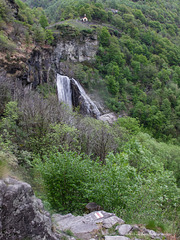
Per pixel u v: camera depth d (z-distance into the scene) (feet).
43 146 49.80
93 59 207.72
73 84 159.74
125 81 216.54
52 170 28.25
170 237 19.72
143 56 253.65
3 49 91.20
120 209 25.21
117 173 25.94
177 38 383.86
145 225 21.39
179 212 27.99
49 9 379.14
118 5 355.77
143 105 203.92
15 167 34.35
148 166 35.27
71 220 21.17
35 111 58.44
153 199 26.76
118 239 17.62
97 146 62.85
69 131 50.67
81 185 28.43
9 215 13.07
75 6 297.33
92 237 17.99
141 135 103.81
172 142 168.04
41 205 16.60
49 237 15.40
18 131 53.88
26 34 116.47
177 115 208.74
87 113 153.69
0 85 63.31
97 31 220.84
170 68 284.82
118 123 119.65
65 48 179.83
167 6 490.90
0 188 13.01
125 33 295.07
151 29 355.15
